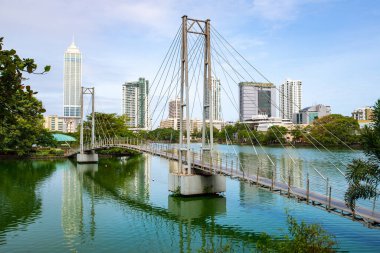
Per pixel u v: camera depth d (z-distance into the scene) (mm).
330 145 103812
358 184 19625
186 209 31812
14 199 37344
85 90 79062
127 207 33719
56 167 66125
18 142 76500
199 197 35812
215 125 177125
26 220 29109
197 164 36438
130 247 22719
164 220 28781
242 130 141625
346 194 19922
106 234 25391
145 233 25547
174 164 71750
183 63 37000
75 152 78500
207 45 37312
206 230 25953
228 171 32781
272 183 26500
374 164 19469
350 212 20891
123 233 25625
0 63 7918
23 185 46062
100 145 68938
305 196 24141
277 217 28594
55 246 22875
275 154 85000
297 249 14844
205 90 37781
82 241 23828
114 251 22016
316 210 30547
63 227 27141
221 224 27141
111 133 92438
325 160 68375
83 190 42562
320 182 43000
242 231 25219
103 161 78000
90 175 55469
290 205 32562
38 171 60094
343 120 100562
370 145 19125
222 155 79188
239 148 114625
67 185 46094
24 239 24266
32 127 77750
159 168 64688
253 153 89500
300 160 69000
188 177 35438
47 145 86188
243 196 36688
